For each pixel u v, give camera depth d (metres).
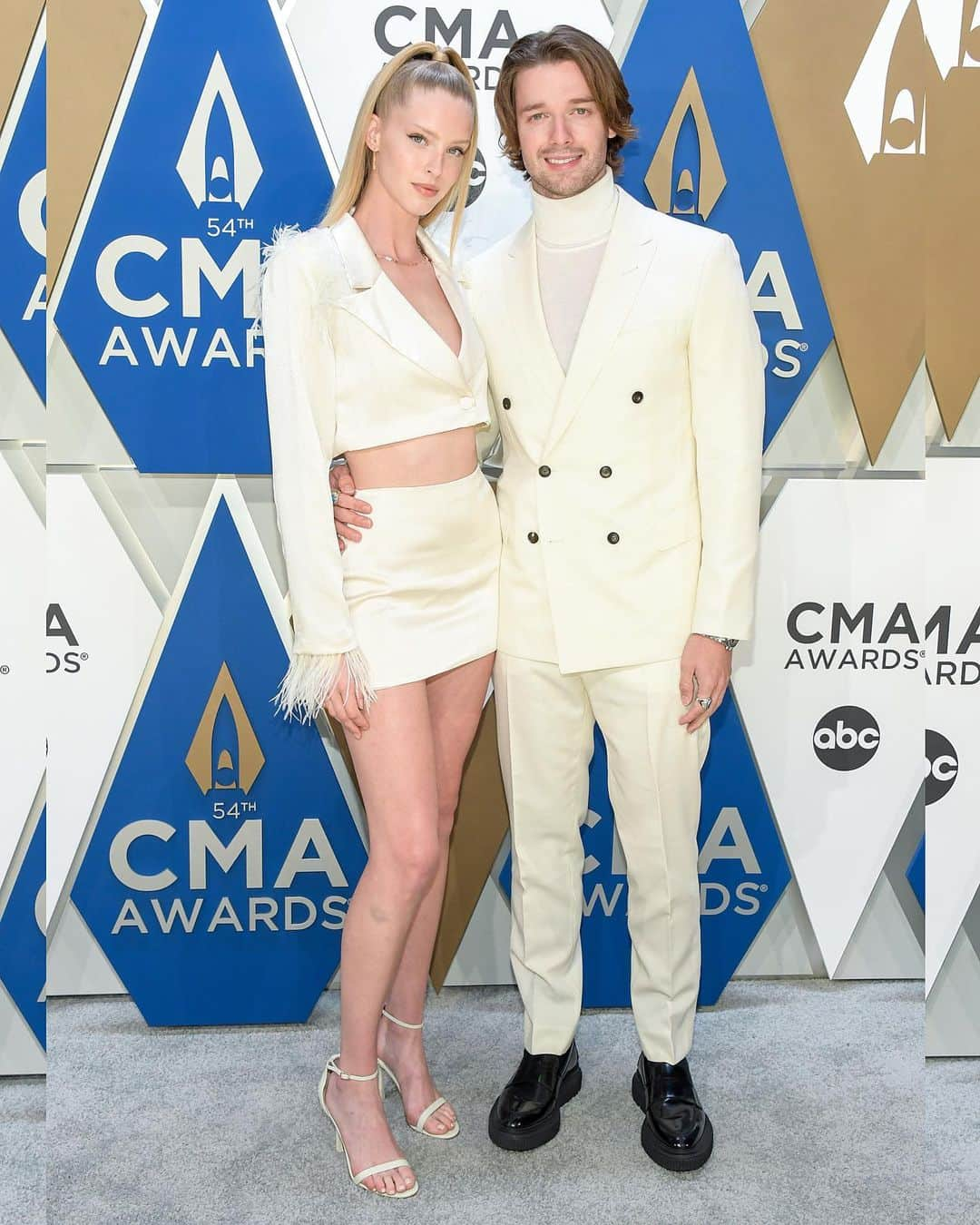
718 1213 1.48
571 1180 1.55
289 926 1.94
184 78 1.76
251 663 1.88
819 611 1.92
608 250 1.51
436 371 1.49
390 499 1.51
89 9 1.73
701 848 1.96
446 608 1.55
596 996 1.98
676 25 1.78
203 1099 1.76
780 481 1.89
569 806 1.65
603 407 1.50
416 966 1.66
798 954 1.97
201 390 1.82
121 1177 1.58
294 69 1.77
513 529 1.59
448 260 1.59
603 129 1.50
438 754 1.62
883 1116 1.72
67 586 1.84
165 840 1.91
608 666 1.53
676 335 1.49
